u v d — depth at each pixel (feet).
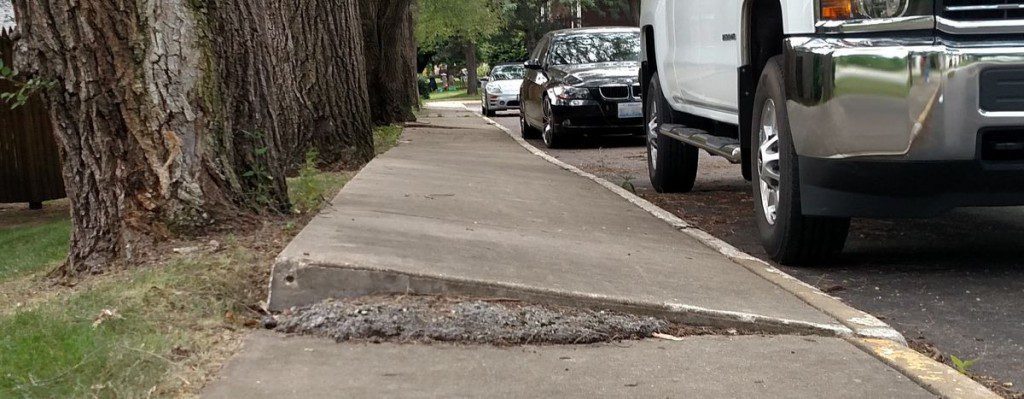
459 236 23.03
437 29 207.82
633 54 66.18
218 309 17.51
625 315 17.87
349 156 42.04
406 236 22.07
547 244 23.45
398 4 77.77
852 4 21.04
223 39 23.30
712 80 29.86
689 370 15.19
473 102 197.47
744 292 20.10
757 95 24.76
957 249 25.58
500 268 19.74
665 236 26.94
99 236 21.52
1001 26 20.31
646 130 40.11
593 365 15.38
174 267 19.38
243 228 22.07
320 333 16.53
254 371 14.74
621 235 26.45
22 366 14.57
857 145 20.84
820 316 18.40
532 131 72.23
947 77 20.11
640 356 15.92
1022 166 20.47
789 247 23.38
